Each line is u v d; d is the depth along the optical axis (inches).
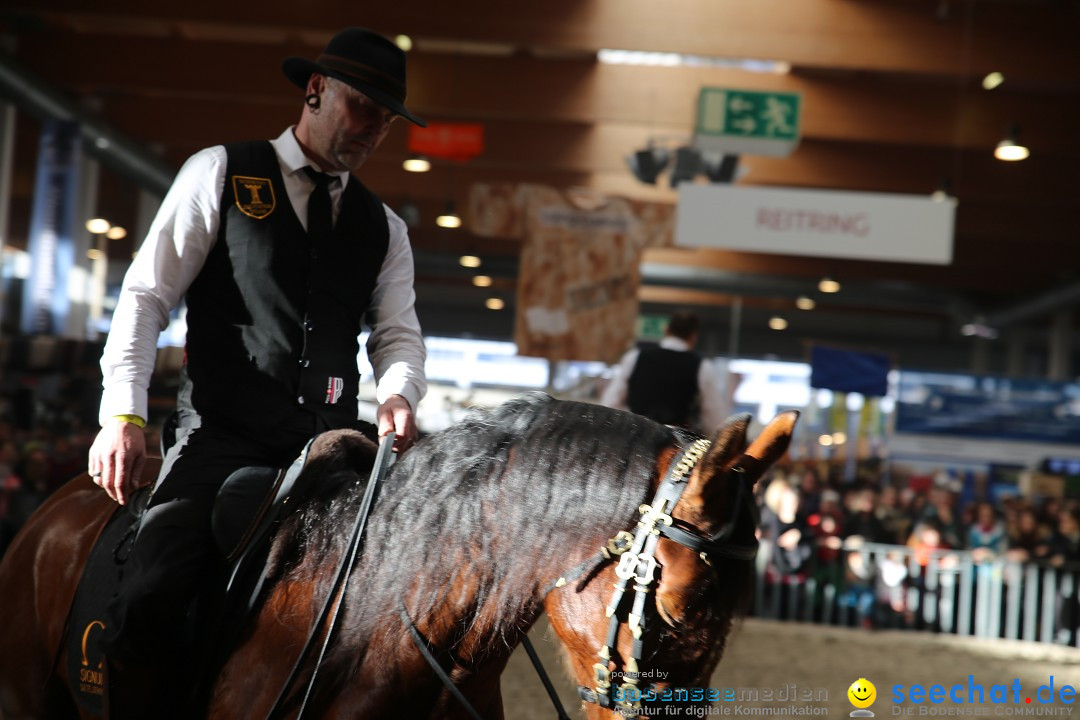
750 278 857.5
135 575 70.3
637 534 56.6
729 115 390.9
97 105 605.3
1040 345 1166.3
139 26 542.0
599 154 621.9
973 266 815.7
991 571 371.6
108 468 70.1
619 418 63.6
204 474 74.1
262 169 78.2
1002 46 457.7
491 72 536.4
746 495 56.9
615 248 486.9
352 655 66.7
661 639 54.3
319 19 455.8
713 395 206.8
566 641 58.3
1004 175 624.7
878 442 625.9
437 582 65.1
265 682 67.7
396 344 81.7
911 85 538.6
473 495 64.8
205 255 77.3
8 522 324.8
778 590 372.2
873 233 342.6
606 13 448.8
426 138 516.4
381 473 70.2
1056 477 579.5
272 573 70.2
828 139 629.3
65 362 388.8
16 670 84.7
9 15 513.3
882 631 363.9
